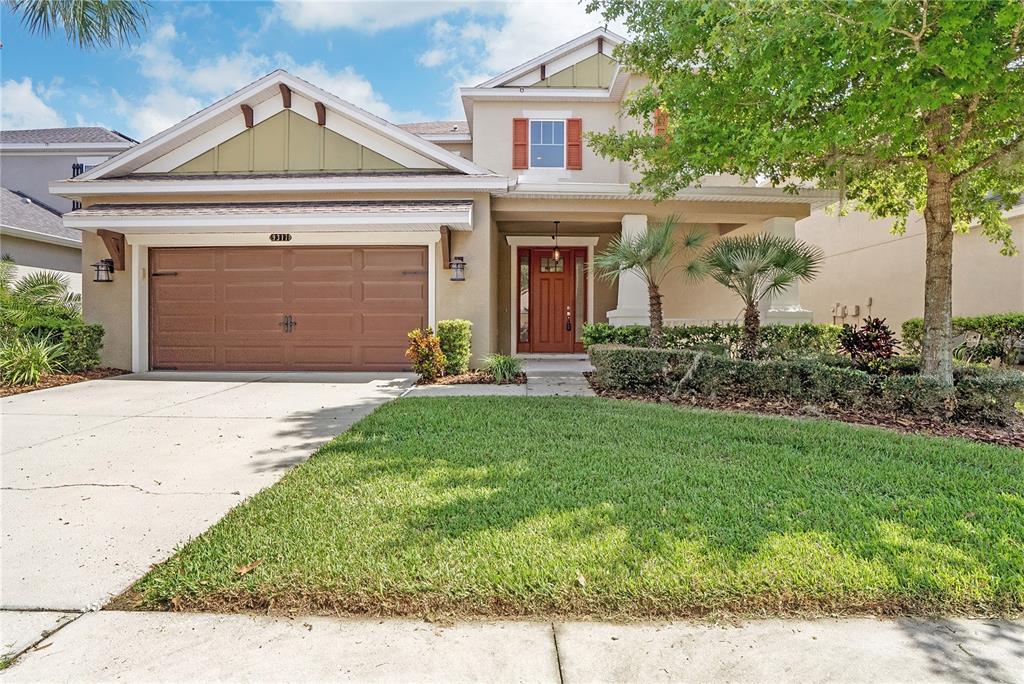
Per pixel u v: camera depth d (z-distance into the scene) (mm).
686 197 11133
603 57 13914
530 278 14305
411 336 9586
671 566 2848
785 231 11656
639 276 10531
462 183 10375
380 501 3707
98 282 10852
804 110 6777
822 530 3262
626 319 11297
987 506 3660
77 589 2760
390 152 10898
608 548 3020
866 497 3795
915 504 3674
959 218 9281
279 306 10961
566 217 11758
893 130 6230
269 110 10961
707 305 13523
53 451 5191
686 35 6977
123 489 4152
